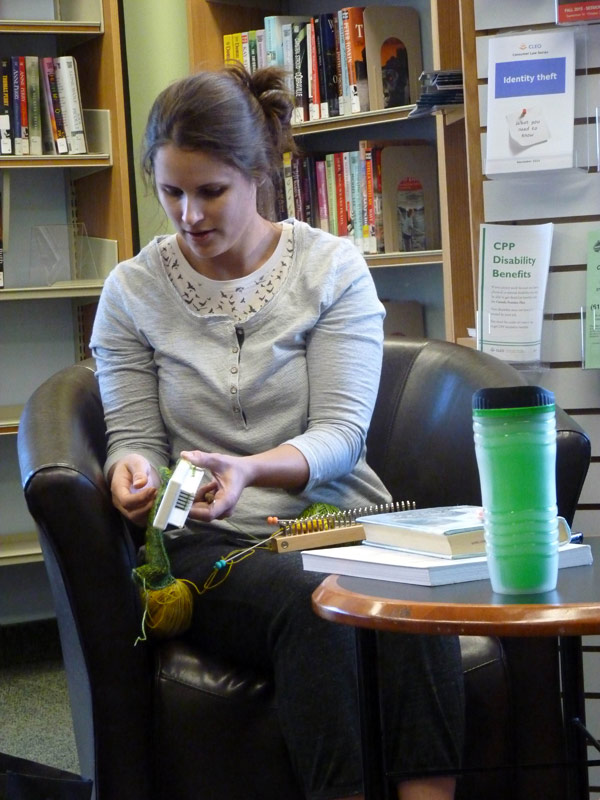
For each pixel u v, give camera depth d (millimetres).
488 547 1061
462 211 2758
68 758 2422
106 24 3111
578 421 2223
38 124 3105
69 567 1545
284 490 1698
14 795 1348
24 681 3043
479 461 1066
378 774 1177
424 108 2533
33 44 3369
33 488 1533
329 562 1222
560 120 2154
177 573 1649
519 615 960
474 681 1576
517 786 1620
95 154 3127
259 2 3342
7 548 3166
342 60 3051
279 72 1792
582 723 1483
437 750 1327
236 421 1736
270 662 1531
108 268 3174
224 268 1766
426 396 1979
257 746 1523
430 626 981
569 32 2150
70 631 1619
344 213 3113
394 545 1227
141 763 1570
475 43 2227
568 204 2201
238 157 1636
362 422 1722
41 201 3412
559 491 1656
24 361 3408
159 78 3240
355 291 1784
